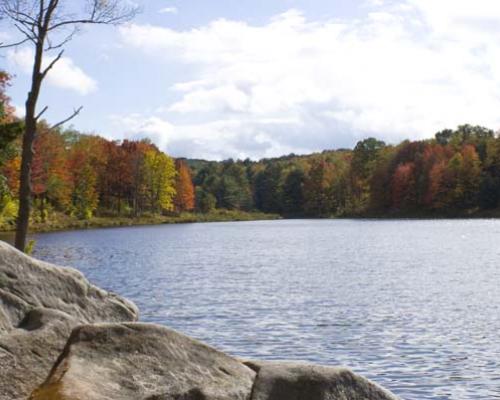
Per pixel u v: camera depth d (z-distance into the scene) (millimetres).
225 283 32219
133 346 6273
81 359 5957
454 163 134250
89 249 55156
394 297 26812
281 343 17719
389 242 66062
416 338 18344
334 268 40156
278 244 65000
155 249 57156
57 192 90625
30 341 7000
